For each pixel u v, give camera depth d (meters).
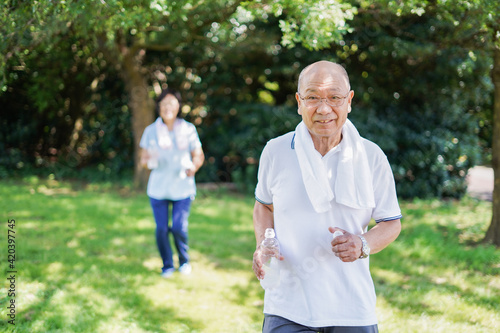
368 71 10.20
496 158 5.98
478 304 4.09
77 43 9.35
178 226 4.71
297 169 2.03
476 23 4.54
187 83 11.47
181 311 3.88
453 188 10.15
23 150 11.96
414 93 9.91
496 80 5.79
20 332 3.26
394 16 7.35
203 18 7.96
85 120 11.95
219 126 11.09
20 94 11.18
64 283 4.25
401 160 10.01
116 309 3.79
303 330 2.00
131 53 9.51
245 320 3.75
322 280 2.00
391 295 4.27
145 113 10.06
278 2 4.17
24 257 4.92
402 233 6.69
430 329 3.53
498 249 5.85
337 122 1.96
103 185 10.32
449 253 5.57
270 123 10.21
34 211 7.19
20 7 3.58
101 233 6.12
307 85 1.96
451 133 10.06
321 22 3.98
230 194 10.12
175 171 4.62
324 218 2.01
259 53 10.38
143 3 4.14
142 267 4.87
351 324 1.99
